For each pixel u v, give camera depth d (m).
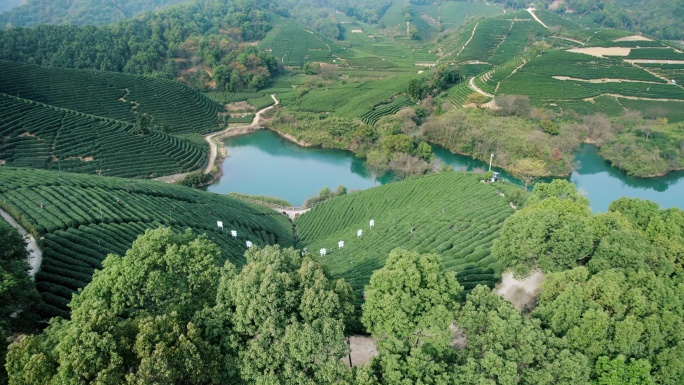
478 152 122.44
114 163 108.06
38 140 104.75
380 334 29.14
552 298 33.25
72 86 139.12
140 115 124.50
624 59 159.25
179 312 29.44
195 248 33.41
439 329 27.33
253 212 87.88
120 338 24.12
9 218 58.72
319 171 123.56
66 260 48.94
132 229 60.41
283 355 26.28
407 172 105.25
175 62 194.00
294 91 181.25
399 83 171.75
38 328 36.09
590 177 113.00
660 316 31.73
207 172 118.19
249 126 155.12
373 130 131.62
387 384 26.16
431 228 62.94
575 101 137.62
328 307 27.88
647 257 38.59
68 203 63.75
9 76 129.62
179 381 25.52
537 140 110.69
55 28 186.75
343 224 82.81
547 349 27.56
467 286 42.94
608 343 29.17
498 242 42.94
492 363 26.09
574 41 196.00
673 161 110.00
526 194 69.81
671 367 29.73
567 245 38.62
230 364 26.69
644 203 48.91
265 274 28.25
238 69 187.62
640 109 130.38
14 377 22.20
